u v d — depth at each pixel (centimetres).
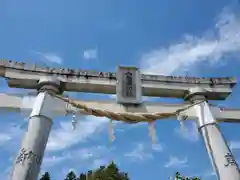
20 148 707
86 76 927
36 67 900
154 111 901
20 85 895
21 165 662
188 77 1027
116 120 812
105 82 933
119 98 889
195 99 965
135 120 814
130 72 966
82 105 799
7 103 815
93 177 3117
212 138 841
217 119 943
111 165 3250
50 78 878
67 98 826
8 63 877
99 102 873
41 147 719
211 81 1028
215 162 799
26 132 736
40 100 807
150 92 986
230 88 1036
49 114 788
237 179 755
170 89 986
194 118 926
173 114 849
